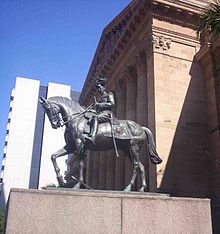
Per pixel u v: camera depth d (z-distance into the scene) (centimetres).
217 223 2505
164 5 3012
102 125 1472
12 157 10444
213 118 2823
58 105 1452
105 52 4197
